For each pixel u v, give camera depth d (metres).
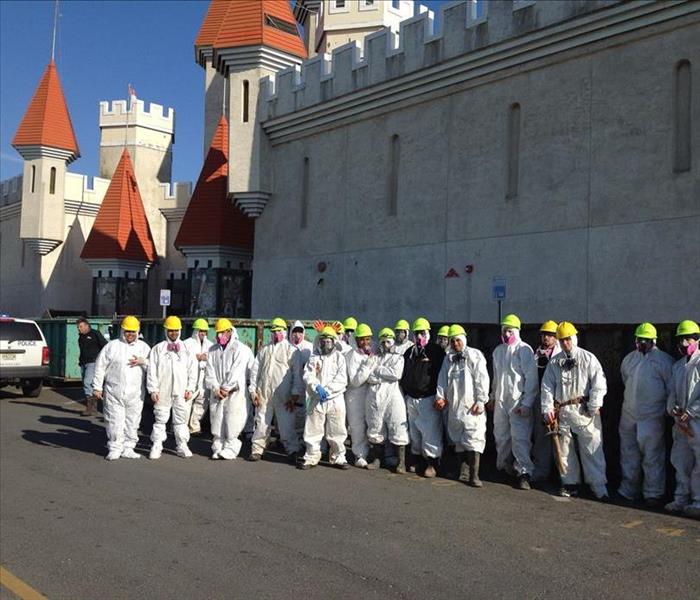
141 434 13.19
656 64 14.33
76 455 10.74
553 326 9.16
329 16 34.03
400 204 19.59
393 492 8.53
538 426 9.21
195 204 28.05
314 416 9.90
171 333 10.62
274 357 10.59
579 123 15.55
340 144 21.58
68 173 37.72
